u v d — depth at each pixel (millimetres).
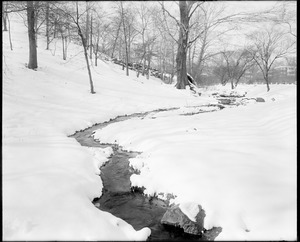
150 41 42125
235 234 4578
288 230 4328
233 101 25234
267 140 7906
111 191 6941
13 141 9680
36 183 5965
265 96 27719
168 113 16672
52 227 4516
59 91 20688
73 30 25656
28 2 10117
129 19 39375
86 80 26422
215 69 54969
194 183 5844
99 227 4695
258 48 35438
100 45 50406
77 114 16047
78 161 7867
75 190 5973
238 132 9055
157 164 7227
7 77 19734
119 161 8906
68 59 34781
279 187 5289
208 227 4965
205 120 11727
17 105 15391
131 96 23219
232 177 5758
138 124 12453
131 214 5930
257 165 6215
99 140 11695
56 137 10961
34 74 22562
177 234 5152
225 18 25141
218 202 5215
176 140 8961
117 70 37844
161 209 6035
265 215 4719
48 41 37531
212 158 6812
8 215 4715
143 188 6797
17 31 41688
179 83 28906
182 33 27812
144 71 44094
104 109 18359
